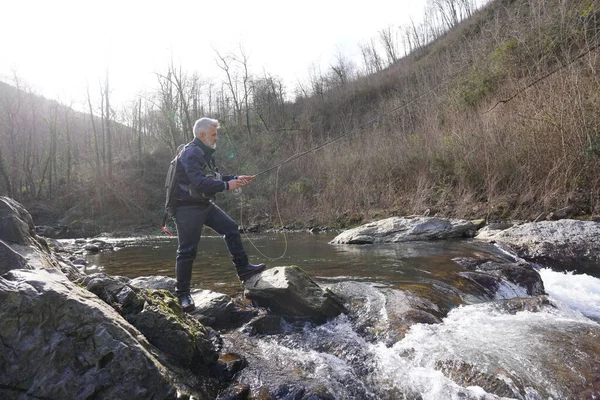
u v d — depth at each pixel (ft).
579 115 32.78
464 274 15.98
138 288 9.00
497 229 28.68
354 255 22.61
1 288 5.95
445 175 44.96
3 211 8.70
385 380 8.32
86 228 71.20
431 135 49.90
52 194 93.40
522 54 49.90
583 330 9.93
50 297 6.23
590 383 7.59
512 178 37.32
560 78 35.96
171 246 37.19
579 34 43.50
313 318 11.31
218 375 7.99
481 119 43.01
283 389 7.51
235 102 111.04
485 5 107.86
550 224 25.00
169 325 7.83
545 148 34.83
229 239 12.80
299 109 130.82
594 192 30.32
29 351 5.83
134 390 6.05
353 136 68.54
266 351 9.45
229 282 15.61
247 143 84.94
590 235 22.71
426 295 12.88
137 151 101.91
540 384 7.68
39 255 8.44
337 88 141.28
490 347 9.09
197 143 11.35
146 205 80.12
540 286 16.33
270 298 11.66
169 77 96.07
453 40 100.89
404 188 50.14
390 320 10.75
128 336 6.45
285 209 58.44
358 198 51.21
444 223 29.89
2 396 5.57
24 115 95.50
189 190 11.04
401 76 112.16
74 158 106.32
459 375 8.16
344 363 8.98
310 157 67.92
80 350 6.07
